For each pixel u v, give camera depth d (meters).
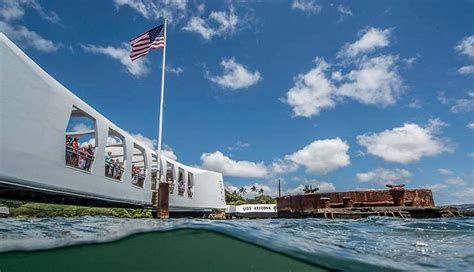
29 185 16.56
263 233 7.32
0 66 15.14
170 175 39.22
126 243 6.25
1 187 16.09
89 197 21.11
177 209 37.81
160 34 26.81
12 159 15.58
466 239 8.49
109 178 23.20
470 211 29.58
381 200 33.31
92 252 5.92
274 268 5.26
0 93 15.09
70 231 8.34
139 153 33.28
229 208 54.69
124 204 27.30
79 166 20.70
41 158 17.33
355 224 13.69
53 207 27.59
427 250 6.90
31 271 5.28
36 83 17.17
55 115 18.42
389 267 5.40
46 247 5.95
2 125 15.12
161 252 5.86
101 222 11.73
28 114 16.59
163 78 29.75
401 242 7.91
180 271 5.14
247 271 5.13
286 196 39.06
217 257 5.69
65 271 5.26
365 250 6.68
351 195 34.03
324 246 6.75
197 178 42.72
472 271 5.21
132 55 26.59
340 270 5.20
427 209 29.11
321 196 34.88
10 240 6.59
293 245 6.35
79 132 22.33
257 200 83.56
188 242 6.33
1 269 5.42
